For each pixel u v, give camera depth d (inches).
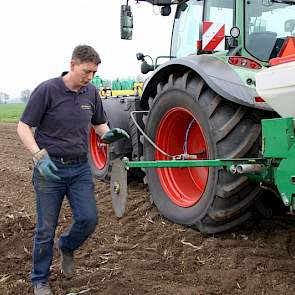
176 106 184.7
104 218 210.1
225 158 160.9
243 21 179.0
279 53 177.9
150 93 210.7
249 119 162.4
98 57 134.0
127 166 149.1
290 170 130.3
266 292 135.6
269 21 183.3
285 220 189.6
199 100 170.4
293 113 131.7
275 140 134.3
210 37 183.8
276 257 158.1
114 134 145.6
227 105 165.5
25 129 133.5
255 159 142.2
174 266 157.3
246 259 155.6
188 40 221.1
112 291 139.1
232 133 162.4
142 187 260.4
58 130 138.1
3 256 173.0
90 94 143.0
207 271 149.9
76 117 138.7
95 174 273.7
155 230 188.4
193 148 197.5
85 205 139.8
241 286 140.9
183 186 196.1
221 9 189.8
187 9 220.7
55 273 155.1
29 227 199.3
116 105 246.7
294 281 140.6
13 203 241.3
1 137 601.6
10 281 152.2
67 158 139.5
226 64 168.7
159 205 198.5
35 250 140.2
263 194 179.2
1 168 341.1
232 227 174.2
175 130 197.0
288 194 131.6
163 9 232.7
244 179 159.3
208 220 173.6
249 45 180.7
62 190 141.3
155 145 188.5
